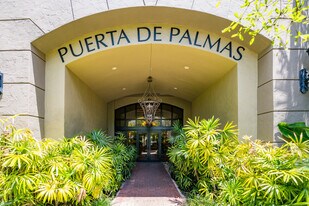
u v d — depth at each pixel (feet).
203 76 25.58
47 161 12.35
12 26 17.16
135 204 18.16
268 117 17.34
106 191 18.80
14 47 17.02
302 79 16.81
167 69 26.22
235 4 17.20
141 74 28.48
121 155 23.77
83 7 17.21
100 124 34.55
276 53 17.07
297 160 9.50
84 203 13.42
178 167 21.25
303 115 16.79
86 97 26.20
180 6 17.04
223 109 22.91
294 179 8.27
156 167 38.34
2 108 16.63
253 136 18.74
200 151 15.07
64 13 17.26
